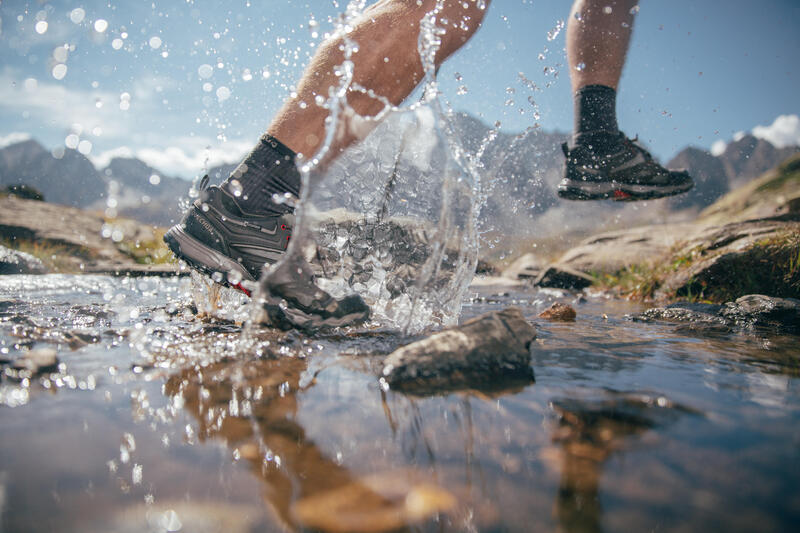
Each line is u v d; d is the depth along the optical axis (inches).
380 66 57.7
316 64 57.6
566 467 26.1
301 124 57.6
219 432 30.2
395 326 64.2
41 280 135.1
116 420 31.5
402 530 20.8
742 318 75.3
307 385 39.8
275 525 21.0
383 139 63.2
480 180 69.2
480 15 62.3
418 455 27.7
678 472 25.4
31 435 28.7
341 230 65.9
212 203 60.0
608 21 84.7
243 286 64.5
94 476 24.4
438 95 56.2
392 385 39.9
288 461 26.8
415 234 66.3
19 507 21.5
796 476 24.8
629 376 43.5
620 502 22.7
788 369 46.3
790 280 101.3
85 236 270.8
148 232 292.0
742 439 29.4
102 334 55.7
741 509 21.9
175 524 20.8
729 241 134.9
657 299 122.8
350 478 25.1
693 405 35.5
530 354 50.8
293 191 60.5
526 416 33.4
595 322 79.0
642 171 91.0
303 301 58.0
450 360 43.2
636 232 221.6
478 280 226.1
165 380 39.9
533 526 21.0
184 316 70.3
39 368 40.8
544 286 187.5
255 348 50.8
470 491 23.9
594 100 87.9
